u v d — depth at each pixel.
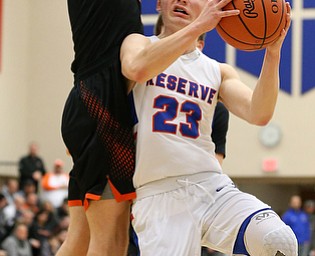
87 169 5.12
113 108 5.09
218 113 6.15
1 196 16.42
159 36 5.29
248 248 4.77
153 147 4.98
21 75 23.86
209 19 4.57
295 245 4.68
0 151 23.11
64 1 23.92
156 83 5.07
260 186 26.03
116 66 5.11
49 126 23.88
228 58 21.22
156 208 4.96
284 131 22.33
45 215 16.89
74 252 5.46
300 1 22.34
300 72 22.28
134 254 6.09
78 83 5.27
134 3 5.25
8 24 23.38
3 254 14.88
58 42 23.88
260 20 4.62
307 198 28.59
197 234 4.89
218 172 5.13
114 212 5.14
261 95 4.89
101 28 5.18
